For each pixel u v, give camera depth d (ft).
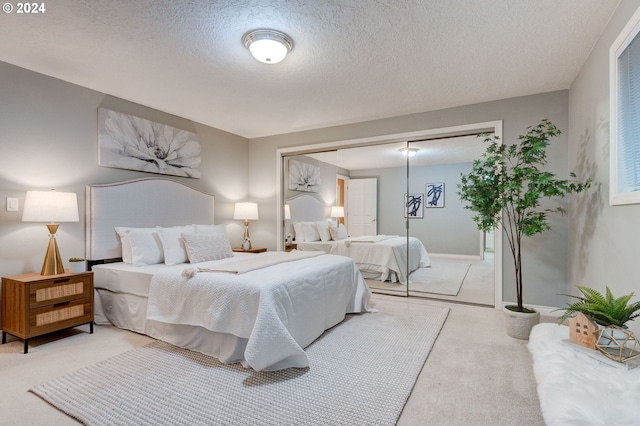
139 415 5.22
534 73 9.14
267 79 9.48
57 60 8.27
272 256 10.64
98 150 10.30
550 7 6.19
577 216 9.18
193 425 4.99
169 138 12.50
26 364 7.02
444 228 13.04
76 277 8.57
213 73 9.05
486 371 6.71
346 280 10.07
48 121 9.19
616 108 6.22
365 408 5.40
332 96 10.87
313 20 6.58
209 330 7.32
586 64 8.29
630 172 5.80
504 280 11.19
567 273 10.28
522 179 8.70
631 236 5.70
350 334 8.77
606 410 3.48
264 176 16.26
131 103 11.30
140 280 8.82
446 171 12.98
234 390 5.96
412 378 6.38
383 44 7.55
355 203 14.58
